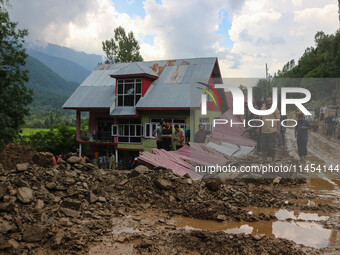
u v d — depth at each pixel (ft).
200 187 19.58
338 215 15.90
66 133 96.84
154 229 13.70
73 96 80.74
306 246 11.83
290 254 11.00
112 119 78.64
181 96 66.39
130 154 77.46
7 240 11.75
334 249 11.52
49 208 14.69
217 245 11.79
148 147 70.33
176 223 14.80
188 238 12.37
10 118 67.56
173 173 20.95
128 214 15.88
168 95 67.97
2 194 13.94
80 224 13.70
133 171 21.11
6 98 68.08
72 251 11.25
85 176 19.81
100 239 12.41
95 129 80.33
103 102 75.36
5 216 13.05
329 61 128.47
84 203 16.28
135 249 11.53
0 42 66.08
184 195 18.24
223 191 19.49
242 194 19.12
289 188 21.58
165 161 24.85
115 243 12.06
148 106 67.26
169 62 78.64
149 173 20.59
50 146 92.68
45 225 12.91
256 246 11.68
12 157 21.16
